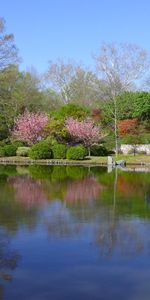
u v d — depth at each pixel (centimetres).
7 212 1027
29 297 537
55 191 1410
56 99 5169
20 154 3294
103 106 3941
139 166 2661
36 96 4641
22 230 843
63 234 815
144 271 622
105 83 4041
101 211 1052
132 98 3891
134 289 562
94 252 703
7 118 3897
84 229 858
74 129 3297
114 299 535
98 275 606
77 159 3064
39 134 3422
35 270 622
